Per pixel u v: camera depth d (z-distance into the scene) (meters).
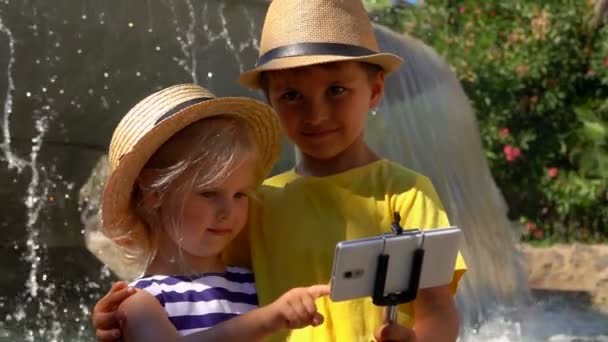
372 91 2.11
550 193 8.30
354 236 1.98
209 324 1.92
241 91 4.70
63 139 4.37
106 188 1.95
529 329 4.75
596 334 4.76
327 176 2.06
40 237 4.37
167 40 4.51
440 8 8.55
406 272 1.67
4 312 4.28
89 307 4.34
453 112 5.25
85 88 4.37
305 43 2.00
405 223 1.96
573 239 8.17
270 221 2.06
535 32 8.46
